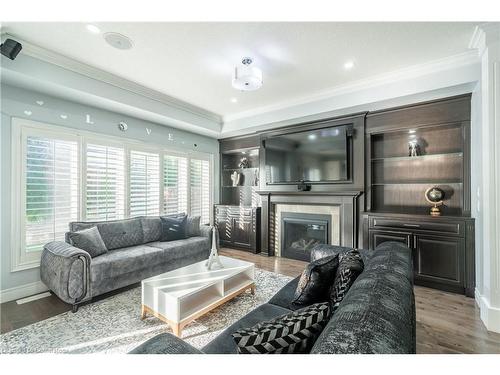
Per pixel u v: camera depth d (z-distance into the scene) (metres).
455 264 2.83
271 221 4.49
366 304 0.85
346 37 2.25
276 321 0.97
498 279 2.09
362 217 3.50
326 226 3.91
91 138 3.36
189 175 4.82
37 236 2.85
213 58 2.63
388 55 2.56
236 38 2.27
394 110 3.32
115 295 2.75
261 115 4.25
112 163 3.61
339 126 3.75
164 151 4.37
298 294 1.63
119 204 3.70
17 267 2.70
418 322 2.21
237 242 4.91
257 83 2.67
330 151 3.82
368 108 3.40
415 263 3.07
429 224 2.98
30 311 2.40
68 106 3.12
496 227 2.12
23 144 2.75
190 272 2.52
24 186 2.76
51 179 2.97
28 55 2.44
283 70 2.88
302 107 3.78
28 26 2.11
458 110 2.92
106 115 3.53
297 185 4.22
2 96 2.62
